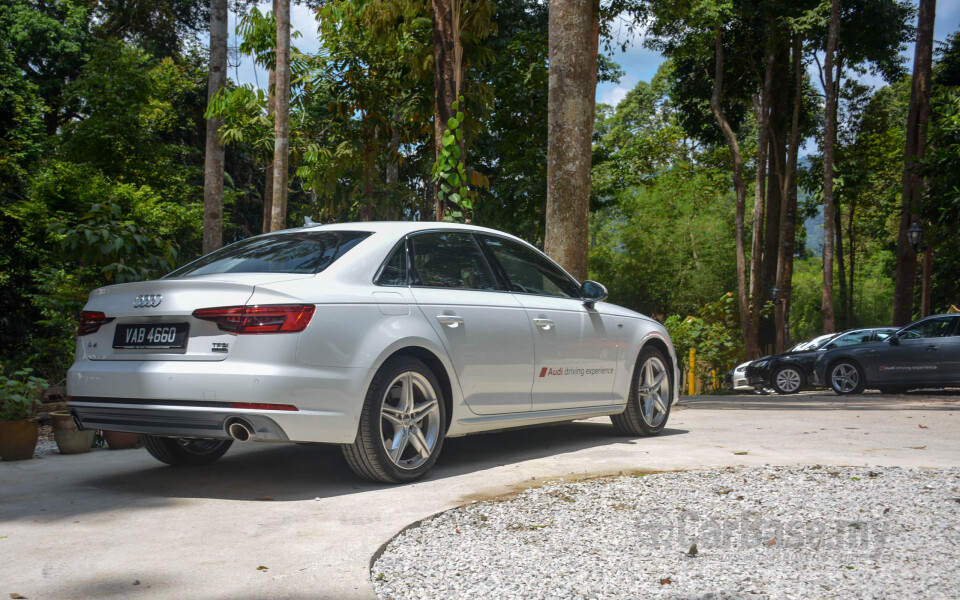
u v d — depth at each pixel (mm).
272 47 18281
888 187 38469
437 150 11898
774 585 2809
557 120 10000
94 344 4648
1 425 5598
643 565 3051
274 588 2781
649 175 36781
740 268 26844
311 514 3885
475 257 5477
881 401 12656
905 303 22797
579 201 9969
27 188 23891
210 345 4188
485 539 3430
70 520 3793
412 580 2904
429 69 15227
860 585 2805
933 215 18625
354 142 22047
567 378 5840
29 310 21875
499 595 2721
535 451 5922
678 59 29047
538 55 25141
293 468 5242
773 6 26031
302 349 4152
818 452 5785
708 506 4000
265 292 4188
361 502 4145
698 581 2855
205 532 3551
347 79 21469
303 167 22312
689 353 23469
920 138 22828
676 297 41438
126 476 4992
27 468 5312
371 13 14344
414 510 3930
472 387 5062
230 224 30750
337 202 23750
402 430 4652
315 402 4180
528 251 6027
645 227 42406
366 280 4633
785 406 11070
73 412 4688
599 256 43906
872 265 58312
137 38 33219
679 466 5105
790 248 29953
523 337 5441
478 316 5141
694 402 12609
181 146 30484
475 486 4508
